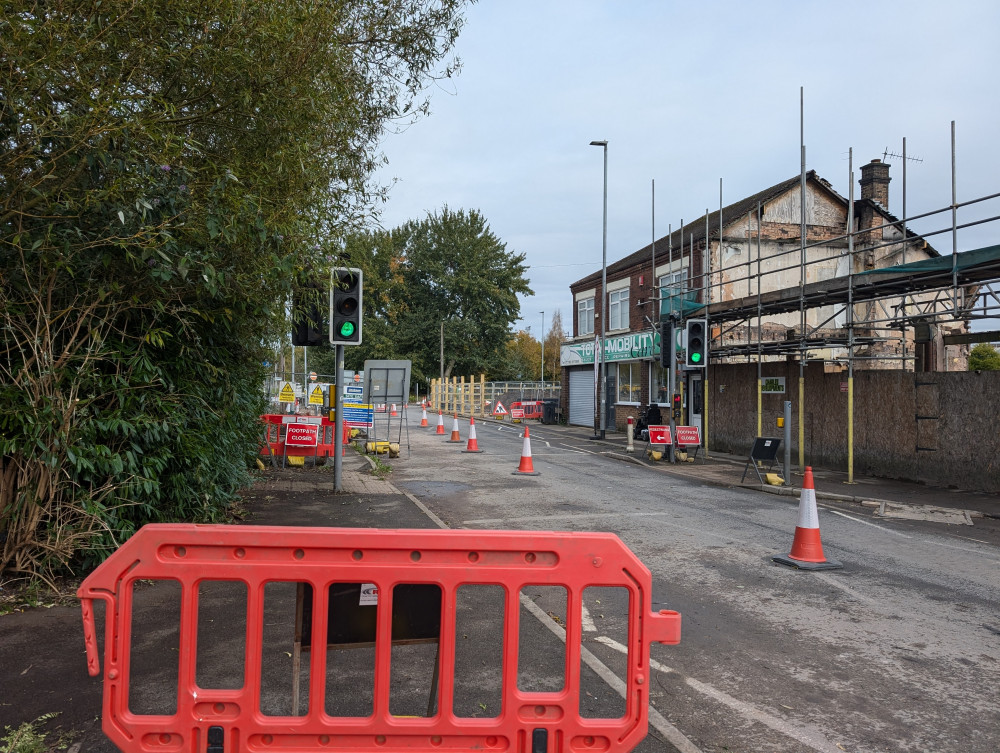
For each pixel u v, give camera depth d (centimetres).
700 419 2112
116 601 266
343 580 270
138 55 488
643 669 275
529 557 274
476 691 398
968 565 732
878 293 1350
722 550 789
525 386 4388
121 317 619
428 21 779
